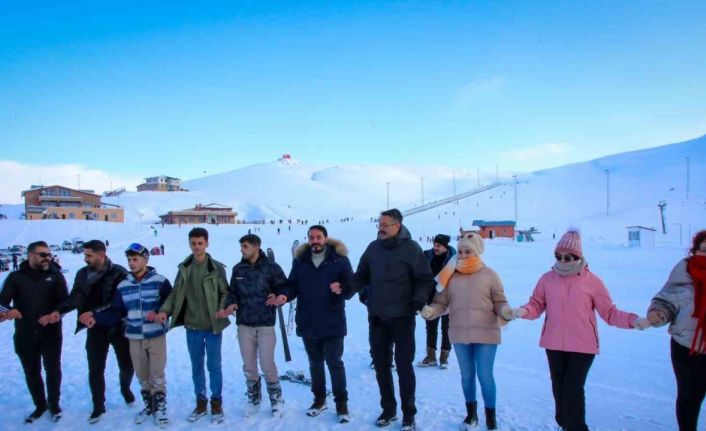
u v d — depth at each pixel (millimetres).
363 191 167375
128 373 5941
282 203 137875
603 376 6578
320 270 5520
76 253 44594
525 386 6316
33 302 5516
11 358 8438
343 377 5422
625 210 69312
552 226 64875
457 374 6930
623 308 11977
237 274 5656
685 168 103000
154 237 59094
